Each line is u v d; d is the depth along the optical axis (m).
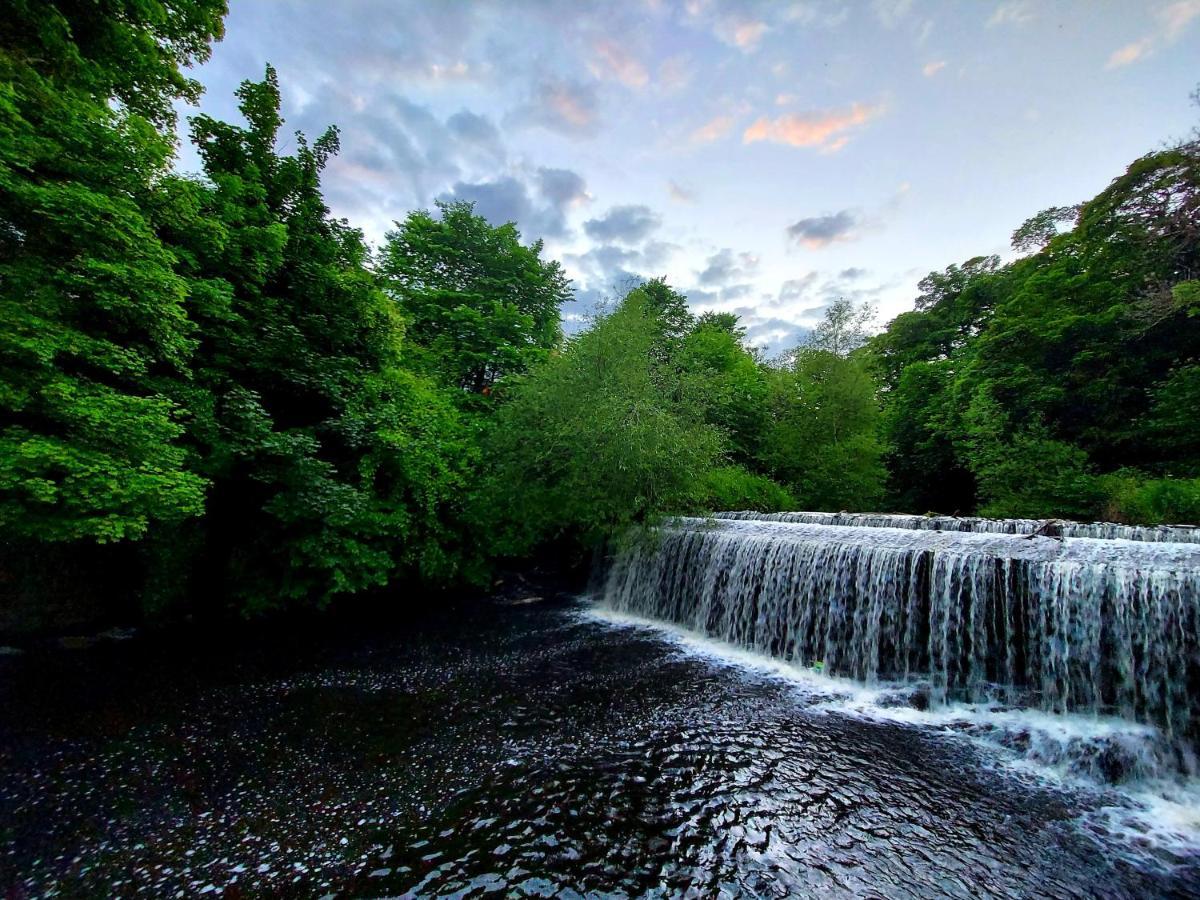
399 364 14.02
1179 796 4.84
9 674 7.28
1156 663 5.48
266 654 8.52
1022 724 5.93
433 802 4.55
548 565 14.88
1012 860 3.91
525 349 18.14
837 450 20.31
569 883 3.59
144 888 3.50
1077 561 6.51
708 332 29.11
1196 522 11.23
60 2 7.37
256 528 10.20
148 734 5.77
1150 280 16.14
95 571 9.42
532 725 6.08
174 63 9.41
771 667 8.30
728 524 12.64
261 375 9.47
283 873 3.67
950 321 30.56
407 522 11.16
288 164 10.42
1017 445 15.79
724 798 4.63
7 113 5.36
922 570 7.36
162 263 6.70
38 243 5.92
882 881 3.65
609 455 11.20
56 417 5.85
